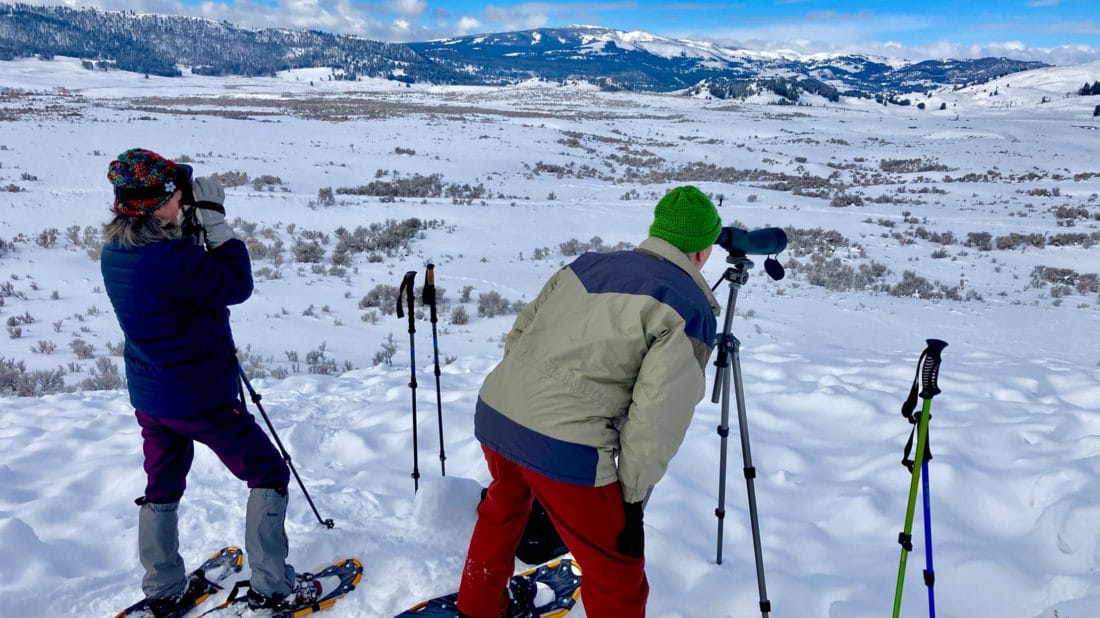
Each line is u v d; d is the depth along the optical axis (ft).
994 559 11.45
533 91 560.61
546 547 11.72
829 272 59.16
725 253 65.92
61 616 10.21
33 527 12.79
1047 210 96.89
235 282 9.41
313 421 19.60
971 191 117.80
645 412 7.48
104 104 207.41
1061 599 10.32
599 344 7.75
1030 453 15.38
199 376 9.37
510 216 79.15
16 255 54.13
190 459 10.48
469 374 25.21
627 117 248.32
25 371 31.22
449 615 10.03
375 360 34.40
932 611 8.84
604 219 80.38
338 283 51.83
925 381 8.43
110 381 28.99
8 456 17.35
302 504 13.58
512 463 9.09
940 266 64.80
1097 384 20.97
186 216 9.34
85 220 66.18
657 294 7.77
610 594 8.54
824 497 14.39
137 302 8.98
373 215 75.61
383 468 16.37
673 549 12.04
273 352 35.86
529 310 9.34
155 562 10.05
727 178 124.57
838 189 117.80
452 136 143.64
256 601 10.00
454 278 54.29
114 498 14.38
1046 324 44.78
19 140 99.04
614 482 8.13
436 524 12.55
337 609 10.46
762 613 10.05
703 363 7.95
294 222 70.74
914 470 8.66
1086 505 12.06
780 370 23.53
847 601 10.61
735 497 14.53
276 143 119.03
